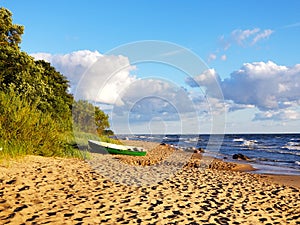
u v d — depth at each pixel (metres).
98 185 8.23
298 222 6.06
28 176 8.23
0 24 18.28
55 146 13.03
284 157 26.25
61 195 6.75
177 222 5.43
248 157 24.42
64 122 18.25
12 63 16.55
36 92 16.86
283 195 8.66
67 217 5.23
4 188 6.75
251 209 6.74
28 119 11.39
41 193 6.73
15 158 10.07
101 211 5.77
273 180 12.47
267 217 6.21
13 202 5.80
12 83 15.40
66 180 8.42
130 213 5.77
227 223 5.59
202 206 6.68
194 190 8.39
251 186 9.77
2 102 10.74
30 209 5.48
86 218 5.26
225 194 8.09
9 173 8.28
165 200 6.98
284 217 6.35
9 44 18.73
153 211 6.01
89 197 6.79
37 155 11.74
